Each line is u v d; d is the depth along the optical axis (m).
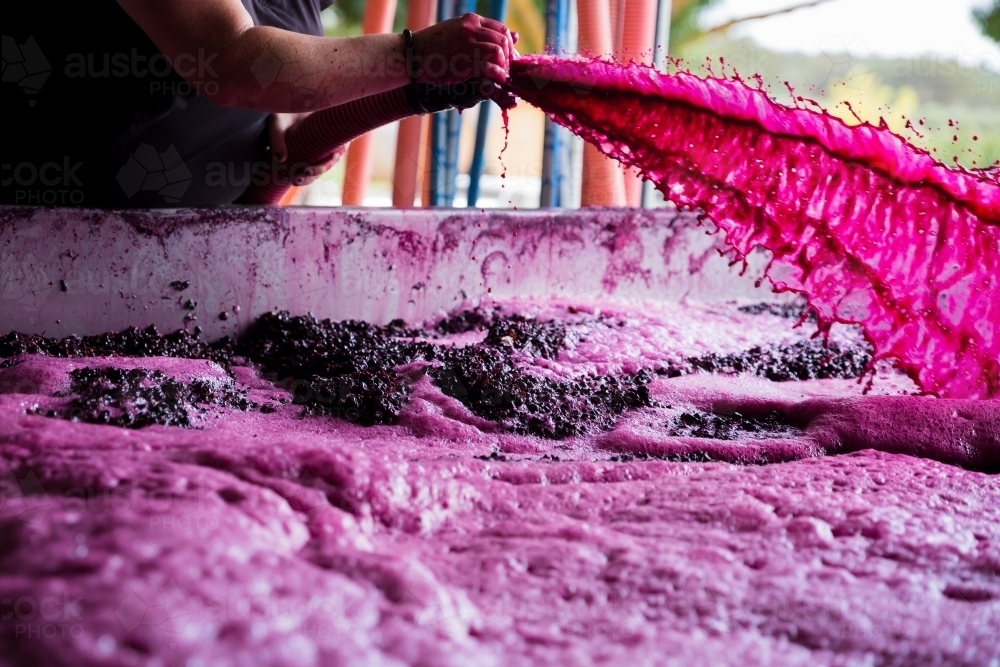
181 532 0.88
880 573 1.12
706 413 1.88
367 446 1.54
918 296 1.78
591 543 1.13
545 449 1.64
